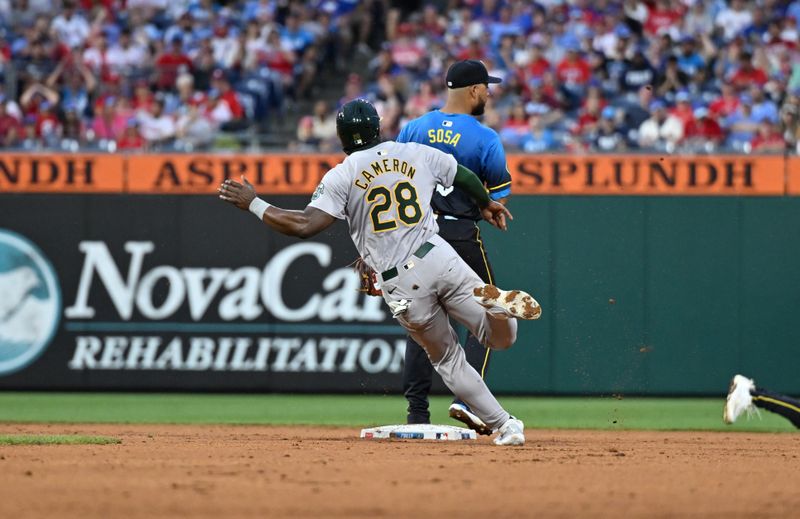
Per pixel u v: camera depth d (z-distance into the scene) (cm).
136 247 4666
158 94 5931
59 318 4684
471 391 2458
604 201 4459
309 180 4603
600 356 4447
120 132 5584
